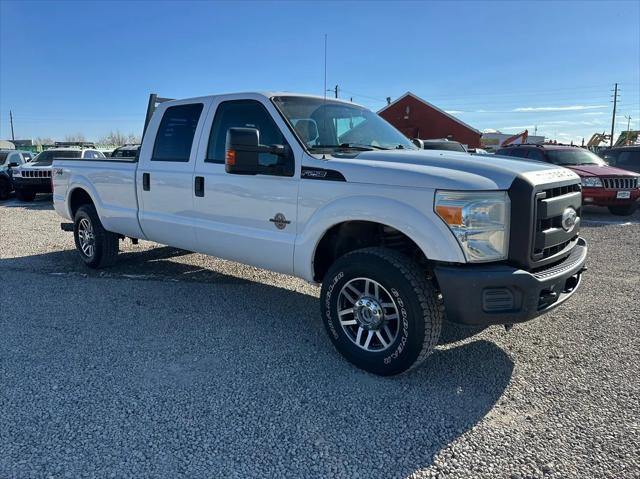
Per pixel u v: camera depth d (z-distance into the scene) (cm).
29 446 271
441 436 285
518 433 288
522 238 317
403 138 496
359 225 391
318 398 325
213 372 361
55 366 368
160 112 531
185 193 491
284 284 595
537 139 6075
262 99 431
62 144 3319
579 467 258
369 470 256
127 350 398
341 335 373
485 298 313
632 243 851
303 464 260
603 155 1544
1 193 1706
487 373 362
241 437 282
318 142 421
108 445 272
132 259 723
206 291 562
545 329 446
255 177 424
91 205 643
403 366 339
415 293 328
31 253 775
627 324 456
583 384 346
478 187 313
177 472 252
